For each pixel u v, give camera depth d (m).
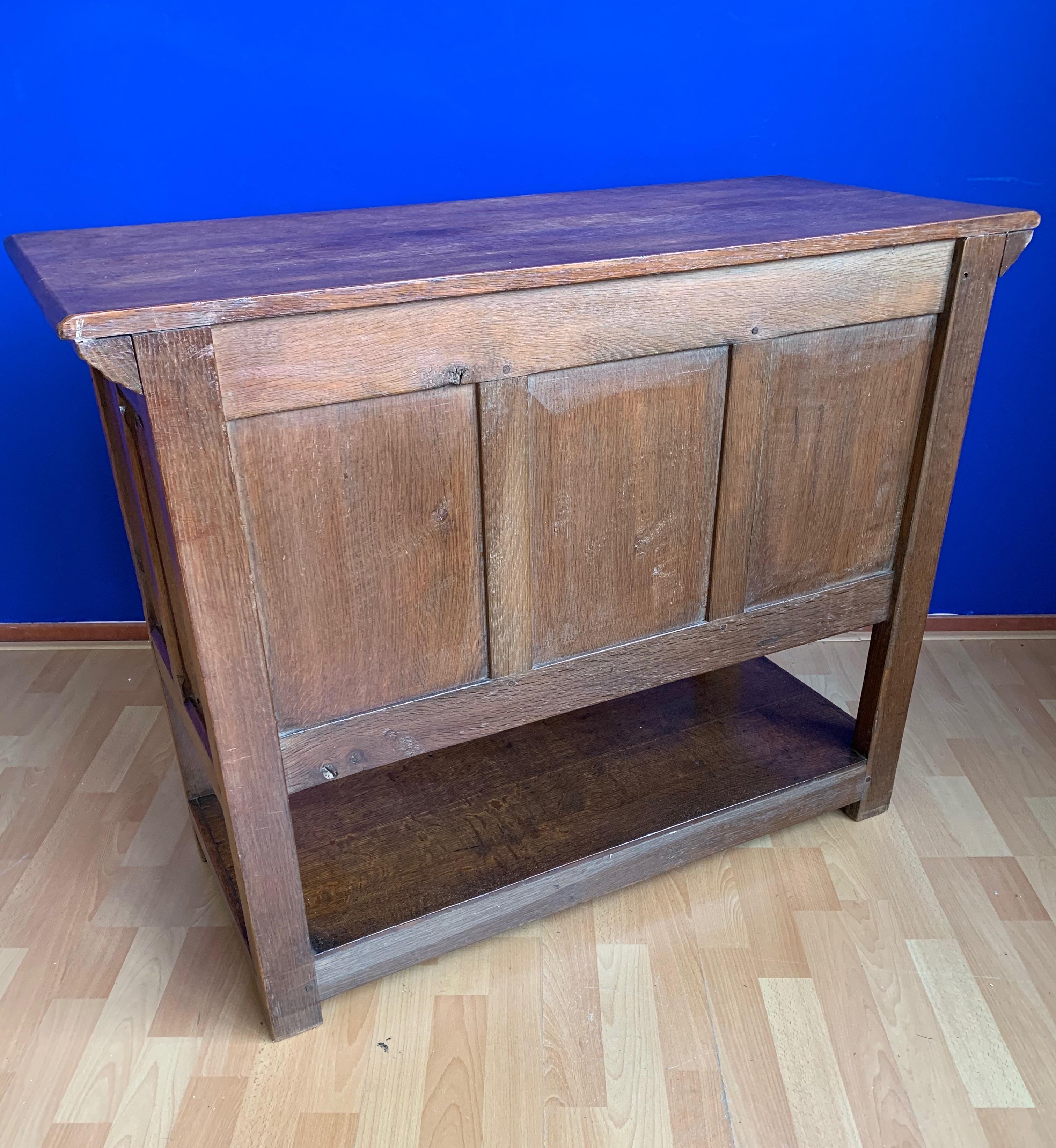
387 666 1.27
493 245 1.26
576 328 1.18
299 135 1.84
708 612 1.48
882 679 1.67
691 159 1.93
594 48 1.81
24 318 1.96
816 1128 1.28
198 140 1.83
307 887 1.50
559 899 1.55
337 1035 1.42
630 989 1.48
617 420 1.26
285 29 1.75
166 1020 1.45
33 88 1.76
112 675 2.25
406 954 1.45
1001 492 2.21
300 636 1.19
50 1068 1.38
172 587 1.28
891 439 1.48
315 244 1.30
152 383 0.98
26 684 2.22
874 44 1.84
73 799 1.89
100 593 2.29
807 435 1.41
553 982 1.50
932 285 1.37
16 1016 1.45
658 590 1.42
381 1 1.74
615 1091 1.33
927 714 2.09
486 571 1.28
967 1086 1.33
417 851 1.57
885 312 1.36
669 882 1.67
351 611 1.21
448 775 1.75
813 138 1.92
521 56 1.81
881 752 1.75
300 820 1.65
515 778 1.74
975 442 2.15
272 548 1.13
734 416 1.33
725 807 1.64
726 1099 1.32
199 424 1.02
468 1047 1.40
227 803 1.23
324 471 1.12
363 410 1.11
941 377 1.44
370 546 1.19
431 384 1.13
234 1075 1.37
